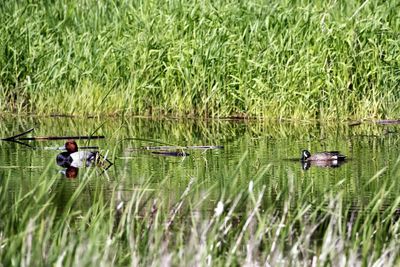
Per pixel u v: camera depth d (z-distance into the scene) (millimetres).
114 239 15914
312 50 34562
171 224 17719
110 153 26859
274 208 19000
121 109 35719
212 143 28844
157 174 23375
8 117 35281
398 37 34500
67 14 37531
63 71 35938
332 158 25219
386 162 24875
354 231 16375
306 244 16000
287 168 24141
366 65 34125
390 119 33781
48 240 16031
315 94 34219
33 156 26391
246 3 36219
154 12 36781
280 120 33969
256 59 35094
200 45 35375
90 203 19766
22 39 37188
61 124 33469
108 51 35750
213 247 15617
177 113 35375
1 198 19234
